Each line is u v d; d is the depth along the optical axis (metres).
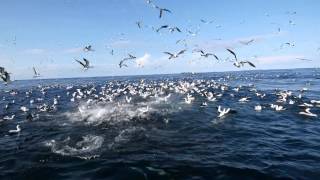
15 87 142.75
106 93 74.12
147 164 20.94
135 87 85.38
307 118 37.59
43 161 22.42
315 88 84.00
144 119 36.97
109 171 19.98
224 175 18.97
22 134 31.66
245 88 84.25
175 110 43.72
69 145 26.33
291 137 28.09
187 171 19.69
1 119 41.03
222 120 36.19
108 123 35.22
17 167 21.48
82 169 20.56
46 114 43.75
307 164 20.61
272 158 21.91
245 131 30.53
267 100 55.62
